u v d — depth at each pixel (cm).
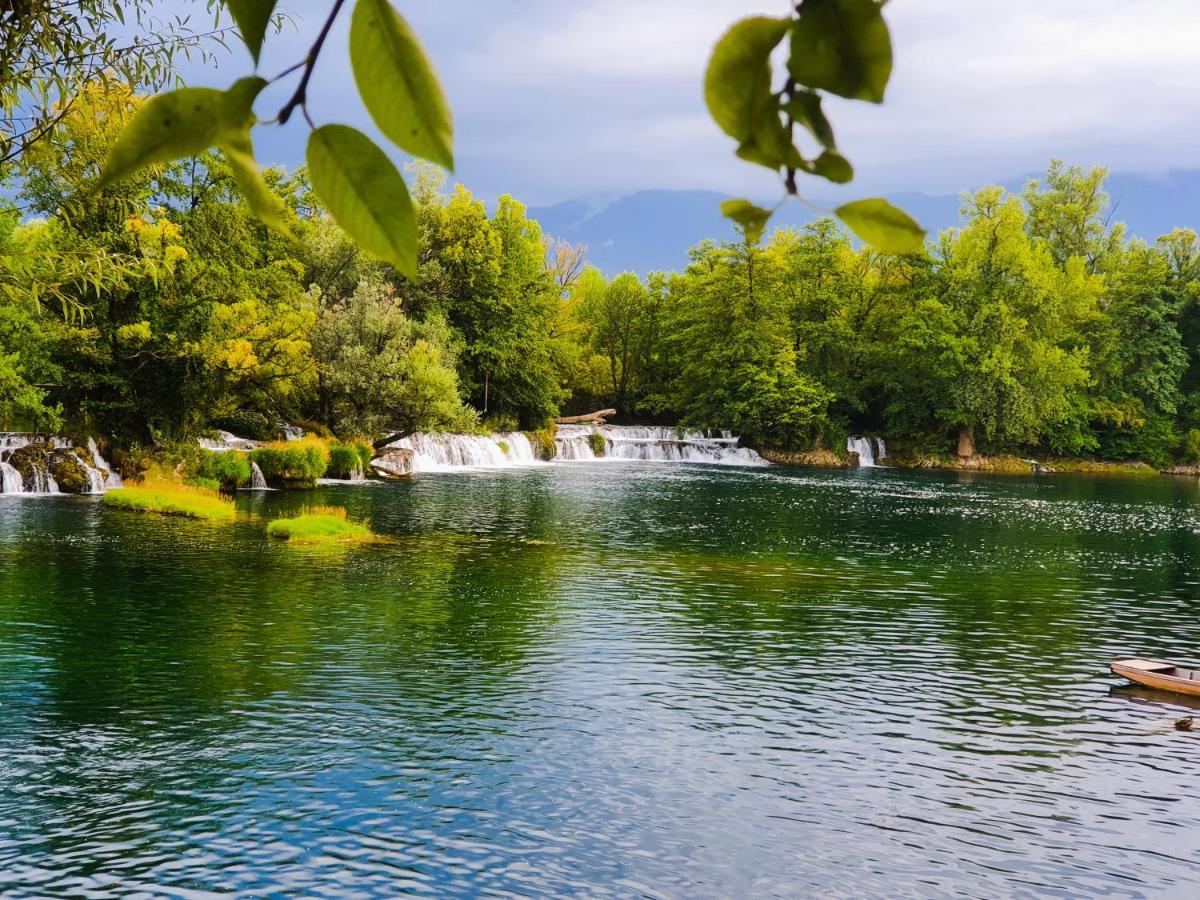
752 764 1282
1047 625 2091
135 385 4016
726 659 1759
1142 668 1698
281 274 4862
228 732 1327
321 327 4906
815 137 62
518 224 7206
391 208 67
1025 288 7200
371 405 4969
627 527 3419
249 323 4050
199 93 64
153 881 939
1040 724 1460
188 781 1169
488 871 986
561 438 6881
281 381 4194
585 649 1794
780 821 1123
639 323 8662
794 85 62
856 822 1127
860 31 60
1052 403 7075
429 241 6294
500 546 2906
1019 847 1073
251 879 950
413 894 936
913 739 1387
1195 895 980
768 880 990
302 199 5416
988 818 1141
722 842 1065
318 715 1405
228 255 4550
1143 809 1175
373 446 5178
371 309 4941
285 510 3512
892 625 2056
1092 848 1075
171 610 1962
